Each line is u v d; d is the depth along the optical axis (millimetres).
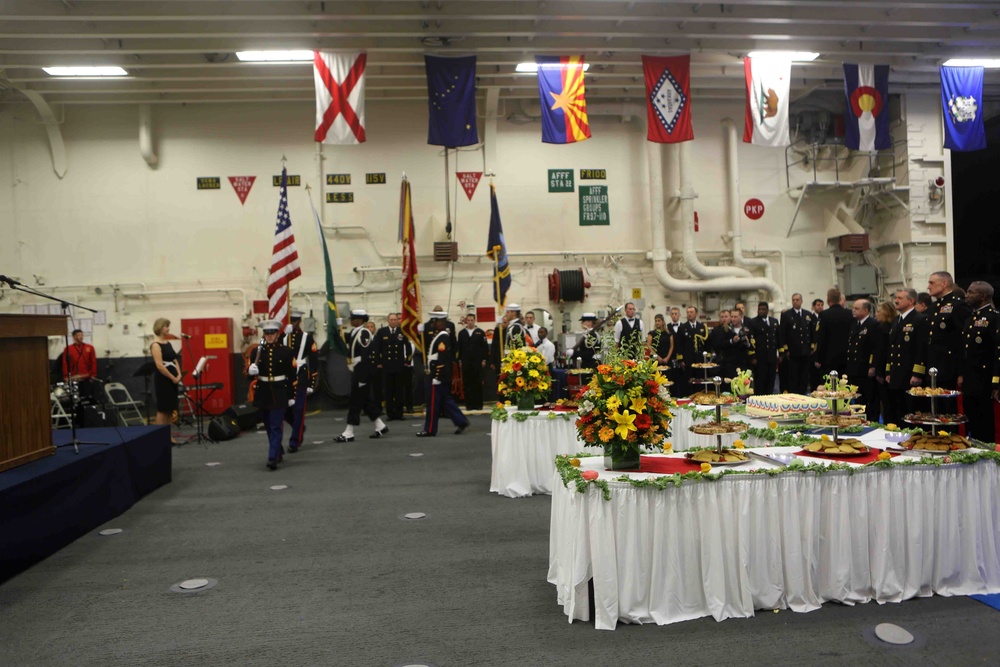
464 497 6484
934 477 3762
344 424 11781
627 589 3510
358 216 13742
